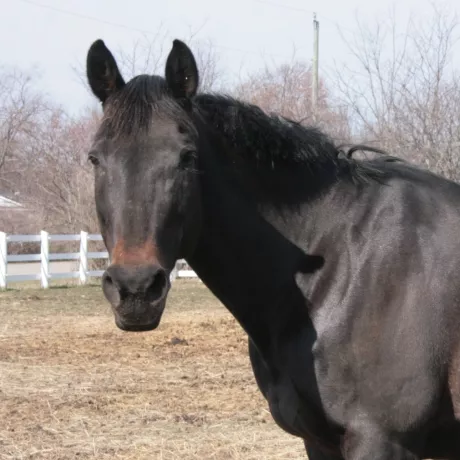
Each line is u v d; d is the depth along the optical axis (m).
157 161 2.81
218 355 8.74
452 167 9.98
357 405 2.98
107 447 5.52
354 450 2.99
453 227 3.11
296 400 3.10
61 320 11.58
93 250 19.83
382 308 3.00
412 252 3.06
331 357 3.02
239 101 3.31
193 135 2.89
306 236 3.19
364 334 2.99
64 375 7.78
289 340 3.12
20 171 28.86
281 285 3.17
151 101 2.88
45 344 9.47
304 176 3.26
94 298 14.30
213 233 3.18
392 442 2.97
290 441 5.65
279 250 3.19
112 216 2.80
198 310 12.65
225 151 3.21
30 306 13.10
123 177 2.80
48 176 24.97
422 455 3.16
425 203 3.17
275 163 3.24
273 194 3.23
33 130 29.09
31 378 7.64
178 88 2.98
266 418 6.25
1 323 11.22
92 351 9.02
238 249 3.20
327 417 3.03
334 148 3.34
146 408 6.55
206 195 3.14
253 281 3.20
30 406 6.61
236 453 5.36
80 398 6.87
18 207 25.77
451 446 3.12
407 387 2.95
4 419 6.24
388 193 3.20
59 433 5.87
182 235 2.89
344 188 3.24
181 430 5.94
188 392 7.08
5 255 15.55
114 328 10.76
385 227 3.12
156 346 9.29
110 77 3.08
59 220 24.30
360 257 3.09
